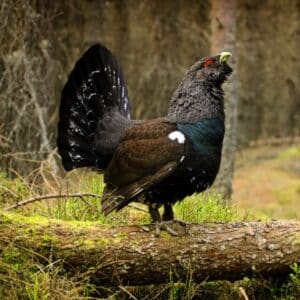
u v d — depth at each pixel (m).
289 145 35.00
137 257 9.73
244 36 34.53
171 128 10.01
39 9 16.16
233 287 10.90
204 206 12.64
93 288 9.66
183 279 10.12
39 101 16.23
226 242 9.94
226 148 18.02
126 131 10.46
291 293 10.58
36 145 15.44
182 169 9.83
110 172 10.27
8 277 9.23
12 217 9.66
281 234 10.05
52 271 9.44
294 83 35.59
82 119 11.05
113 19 26.95
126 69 27.50
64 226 9.72
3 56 15.13
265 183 27.41
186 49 28.70
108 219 11.53
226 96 17.98
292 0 35.28
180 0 28.62
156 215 10.25
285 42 35.34
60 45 22.62
